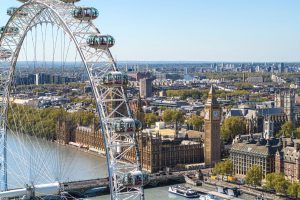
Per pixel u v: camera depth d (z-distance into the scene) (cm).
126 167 13912
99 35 14588
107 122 13962
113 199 13525
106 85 14238
